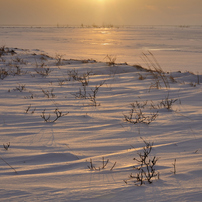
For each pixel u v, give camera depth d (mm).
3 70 12766
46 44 46625
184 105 6977
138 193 2311
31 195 2279
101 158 3531
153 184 2521
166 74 13094
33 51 28328
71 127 5098
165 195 2262
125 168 3076
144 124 5348
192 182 2562
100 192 2338
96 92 8664
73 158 3605
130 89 9125
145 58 28891
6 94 8078
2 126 5098
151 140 4395
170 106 6828
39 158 3572
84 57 27562
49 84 10164
